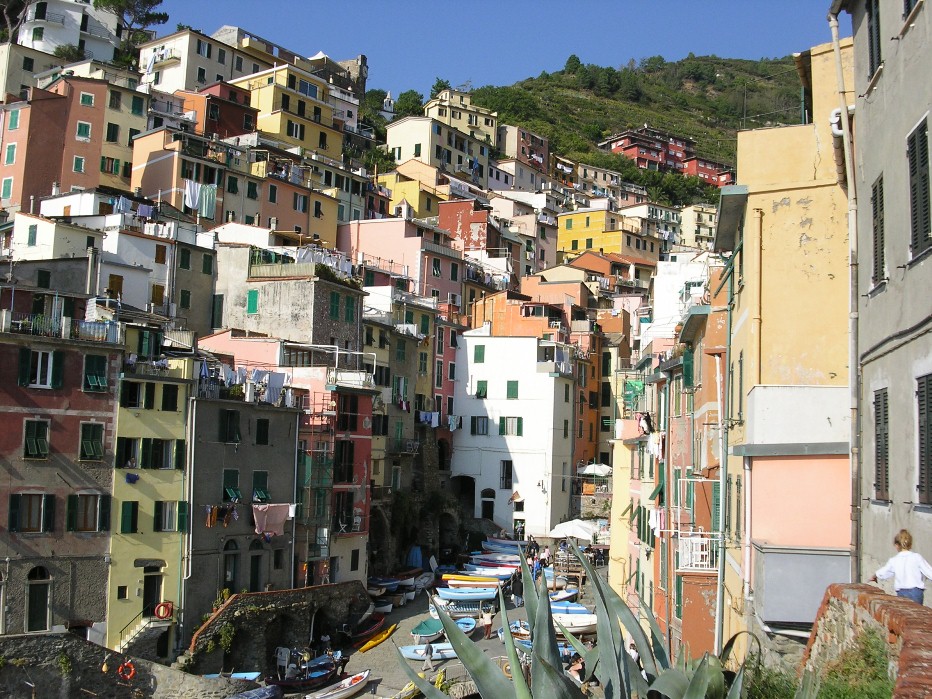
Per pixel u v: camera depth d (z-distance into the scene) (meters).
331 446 71.19
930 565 17.22
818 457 26.62
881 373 21.05
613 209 190.75
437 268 114.31
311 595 65.44
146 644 56.06
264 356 75.75
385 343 90.88
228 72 145.38
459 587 83.12
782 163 28.86
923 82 18.44
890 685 14.54
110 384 56.69
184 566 58.56
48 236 77.56
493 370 103.31
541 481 100.50
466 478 103.81
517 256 143.00
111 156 104.75
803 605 24.23
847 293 28.02
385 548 83.88
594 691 25.55
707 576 32.28
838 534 26.28
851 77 28.50
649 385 60.00
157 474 58.09
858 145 23.53
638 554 56.66
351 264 95.31
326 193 116.94
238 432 62.94
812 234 28.42
